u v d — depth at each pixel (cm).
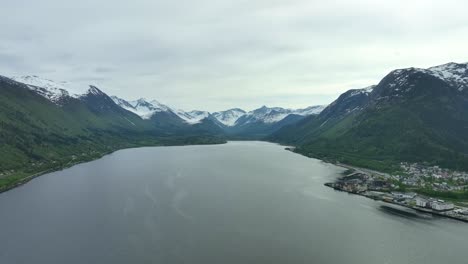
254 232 13675
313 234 13588
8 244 12600
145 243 12619
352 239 13138
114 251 11956
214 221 14962
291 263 11106
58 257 11538
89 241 12825
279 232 13700
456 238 13412
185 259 11338
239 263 11069
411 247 12488
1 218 15462
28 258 11481
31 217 15575
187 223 14700
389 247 12456
